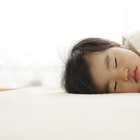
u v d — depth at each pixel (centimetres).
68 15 116
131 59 67
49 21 117
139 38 73
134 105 40
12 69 119
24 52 118
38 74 117
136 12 111
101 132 27
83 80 70
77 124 31
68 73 72
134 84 66
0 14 121
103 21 113
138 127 28
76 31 115
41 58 117
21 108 42
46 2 118
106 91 68
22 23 119
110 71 67
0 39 120
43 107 42
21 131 29
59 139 26
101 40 75
